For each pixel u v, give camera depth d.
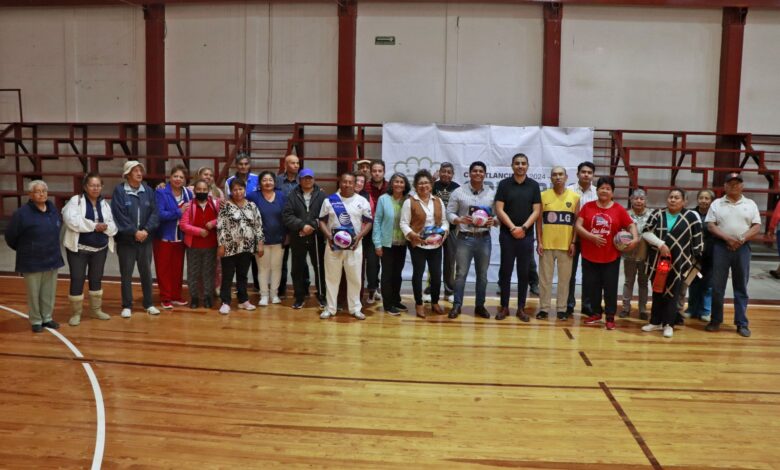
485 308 5.68
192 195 5.68
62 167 10.51
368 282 5.80
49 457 2.78
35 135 10.29
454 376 3.90
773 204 9.23
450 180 5.84
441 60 9.59
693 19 9.34
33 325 4.76
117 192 5.14
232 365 4.05
